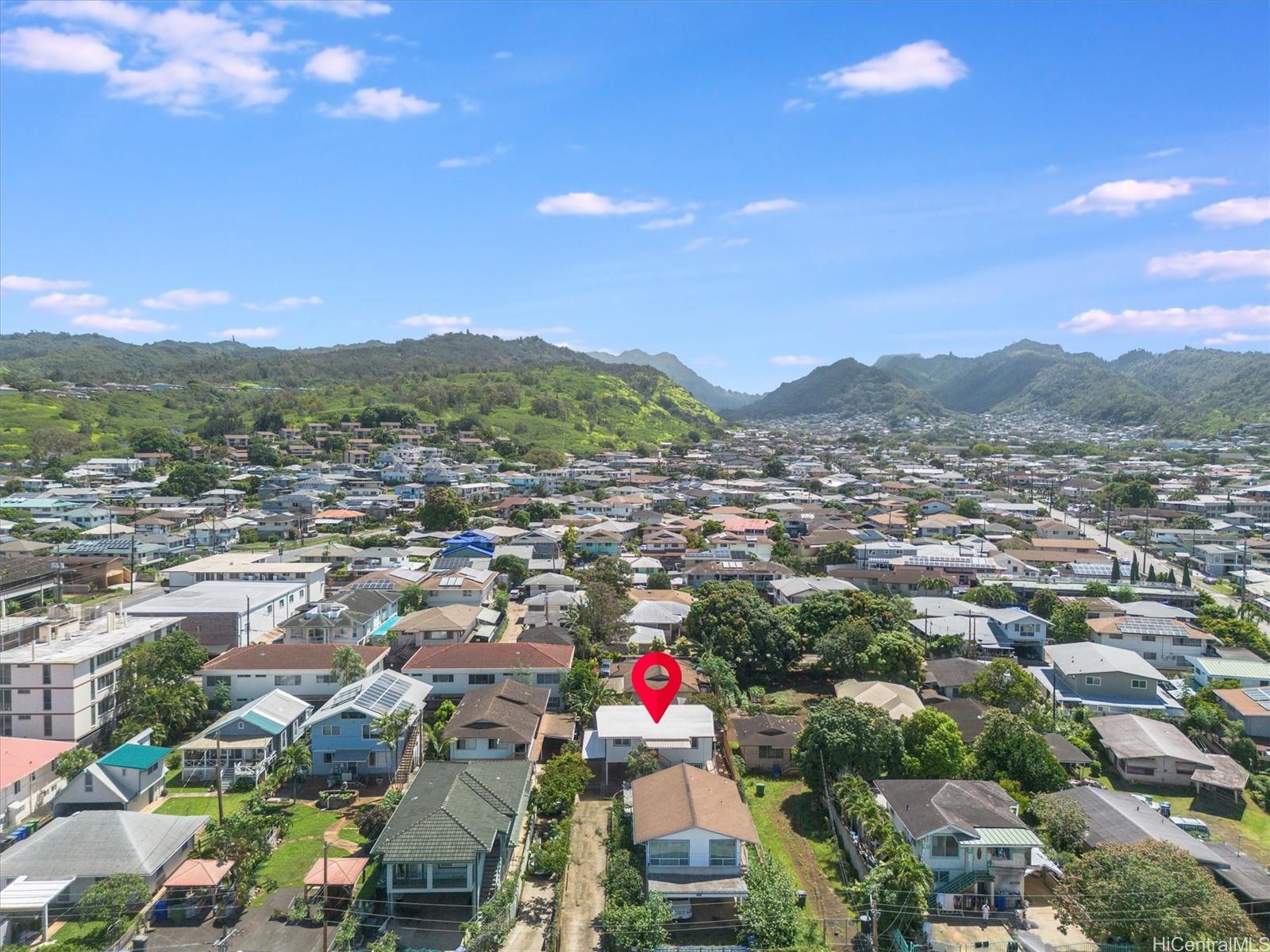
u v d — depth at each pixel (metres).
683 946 34.50
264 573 79.25
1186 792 48.12
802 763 47.31
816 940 34.44
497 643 65.00
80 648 51.72
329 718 47.38
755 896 35.31
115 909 33.25
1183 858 34.25
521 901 37.09
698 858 37.22
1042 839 40.31
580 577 89.75
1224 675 61.91
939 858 37.53
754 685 63.34
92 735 50.38
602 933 34.91
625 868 37.53
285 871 38.62
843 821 42.25
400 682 53.56
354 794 45.78
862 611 67.31
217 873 35.69
